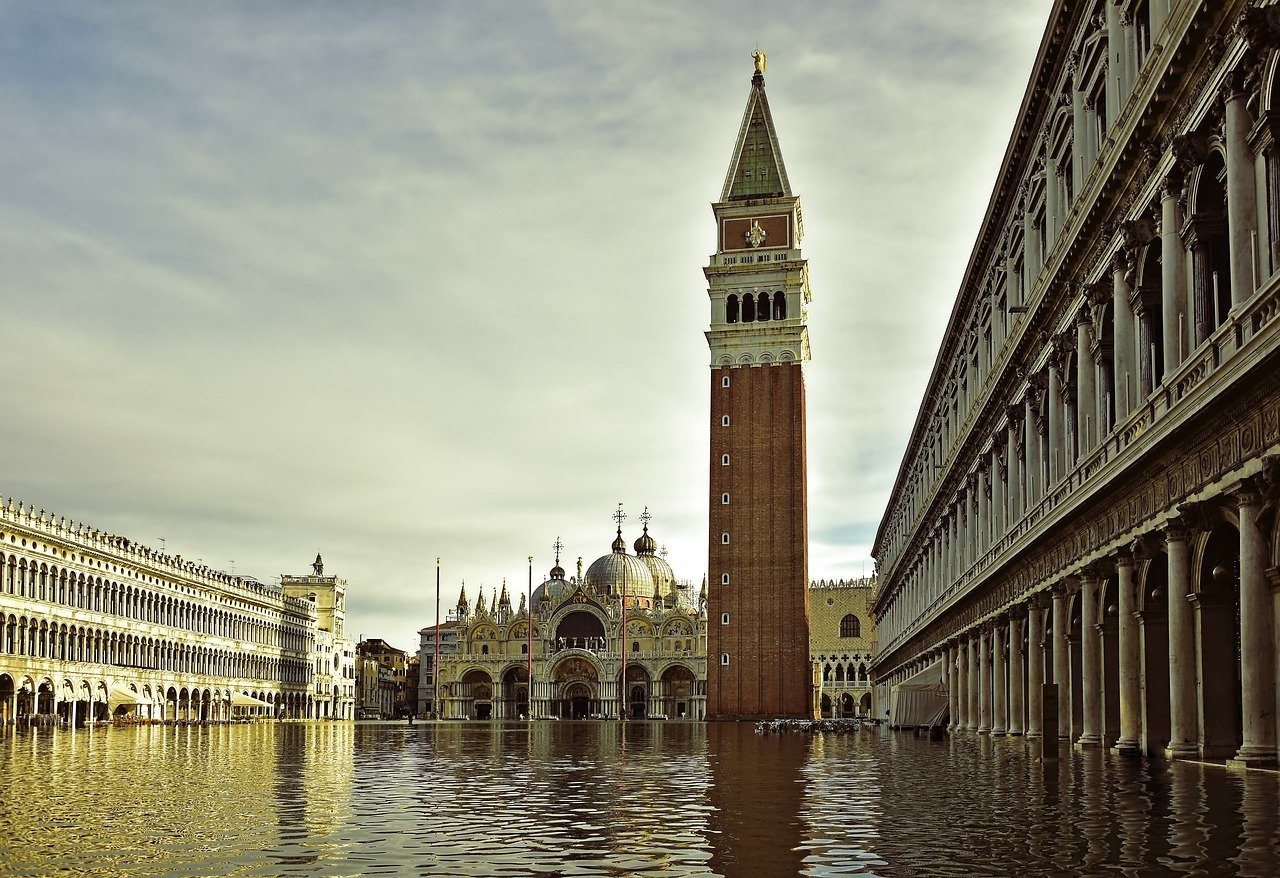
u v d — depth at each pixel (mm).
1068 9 54625
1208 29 36906
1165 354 41031
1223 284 39938
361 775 45125
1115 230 47531
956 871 20094
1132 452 42812
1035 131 63750
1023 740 65688
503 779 42812
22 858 22594
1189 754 39875
